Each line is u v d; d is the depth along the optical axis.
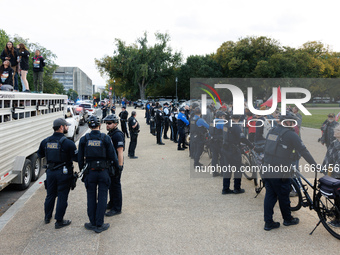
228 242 3.72
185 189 5.91
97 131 4.14
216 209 4.83
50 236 3.88
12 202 5.54
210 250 3.53
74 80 187.88
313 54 47.97
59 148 4.18
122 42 55.50
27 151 6.48
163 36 55.91
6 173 5.45
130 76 58.72
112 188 4.61
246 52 45.75
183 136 10.42
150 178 6.75
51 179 4.20
